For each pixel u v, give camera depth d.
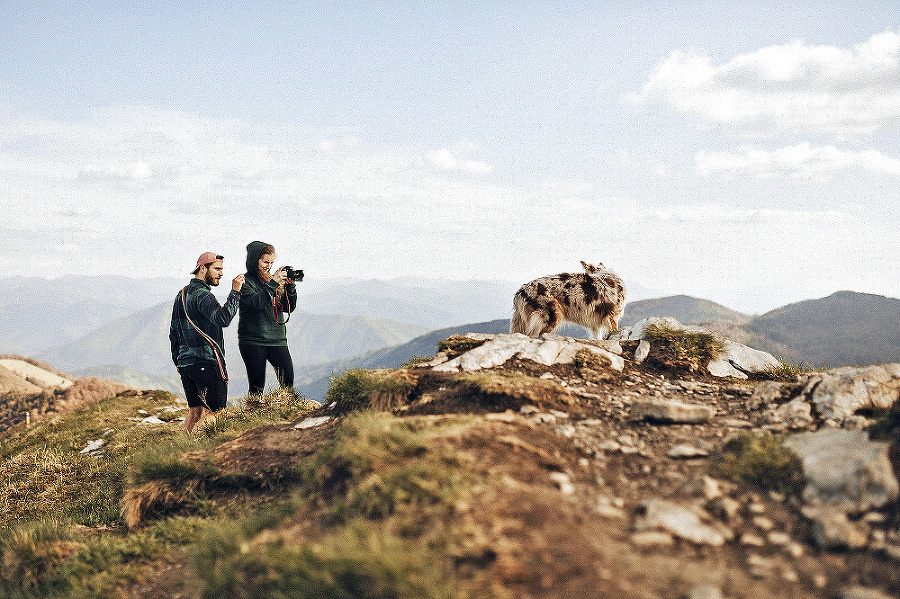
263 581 3.17
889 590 2.64
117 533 5.63
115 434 10.50
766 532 3.21
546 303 9.81
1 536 5.49
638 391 6.16
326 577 2.78
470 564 2.76
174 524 5.11
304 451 5.73
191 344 7.82
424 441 4.09
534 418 5.14
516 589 2.57
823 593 2.67
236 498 5.44
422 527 3.13
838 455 3.69
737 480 3.77
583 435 4.80
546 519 3.11
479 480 3.54
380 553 2.79
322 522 3.57
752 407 5.30
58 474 8.56
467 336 7.62
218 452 6.16
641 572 2.74
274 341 9.30
